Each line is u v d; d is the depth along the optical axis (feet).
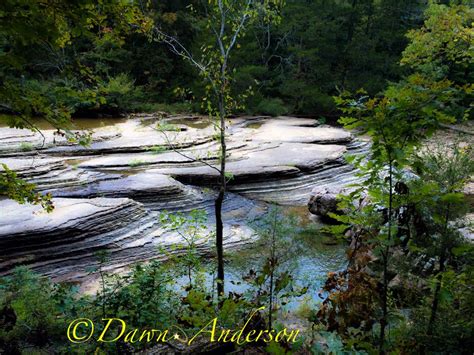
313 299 25.18
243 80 102.73
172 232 37.76
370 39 119.44
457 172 12.52
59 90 13.21
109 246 34.12
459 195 10.23
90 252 33.32
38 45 11.34
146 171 50.80
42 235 32.19
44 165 47.34
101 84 13.74
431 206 12.38
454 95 10.00
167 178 47.14
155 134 69.92
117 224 36.11
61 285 19.89
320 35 120.37
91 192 42.37
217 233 25.44
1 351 15.40
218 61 26.30
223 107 26.32
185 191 45.98
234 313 14.64
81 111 92.02
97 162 53.11
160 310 18.20
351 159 11.05
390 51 121.49
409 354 12.07
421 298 13.89
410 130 9.75
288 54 127.95
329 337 14.26
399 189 10.86
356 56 113.19
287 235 19.94
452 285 12.32
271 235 20.03
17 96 11.81
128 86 99.86
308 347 14.15
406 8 121.70
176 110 104.99
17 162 47.50
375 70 115.55
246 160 56.90
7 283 19.92
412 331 13.11
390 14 118.83
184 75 114.83
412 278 13.37
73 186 44.21
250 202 48.19
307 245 33.53
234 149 62.69
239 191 50.19
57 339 16.65
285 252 20.21
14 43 9.98
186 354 13.03
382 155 10.39
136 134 71.00
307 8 121.90
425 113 9.57
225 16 25.96
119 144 61.00
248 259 32.68
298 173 54.08
